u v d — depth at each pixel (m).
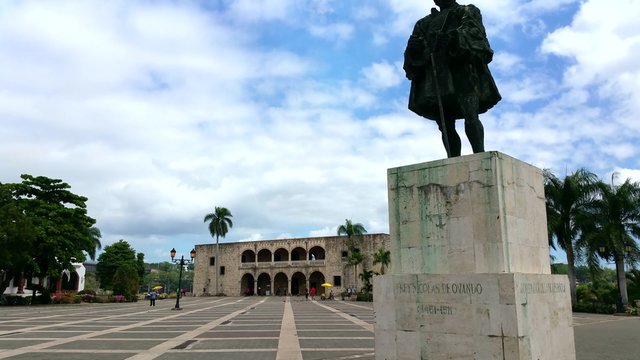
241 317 26.25
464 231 5.12
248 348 12.71
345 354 11.54
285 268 80.44
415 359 5.16
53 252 40.84
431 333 5.09
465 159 5.22
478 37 5.89
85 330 18.17
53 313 30.67
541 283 5.11
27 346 13.14
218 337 15.54
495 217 4.93
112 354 11.59
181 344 13.59
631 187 32.66
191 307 39.94
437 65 6.09
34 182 42.50
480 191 5.06
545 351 4.95
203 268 88.19
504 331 4.61
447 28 6.18
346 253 76.38
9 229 36.84
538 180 5.87
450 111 6.38
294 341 14.34
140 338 15.23
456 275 5.00
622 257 31.70
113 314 29.59
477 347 4.75
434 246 5.32
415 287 5.28
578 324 22.52
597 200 32.84
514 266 4.96
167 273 154.12
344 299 63.09
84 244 44.12
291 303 49.03
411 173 5.63
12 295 43.06
